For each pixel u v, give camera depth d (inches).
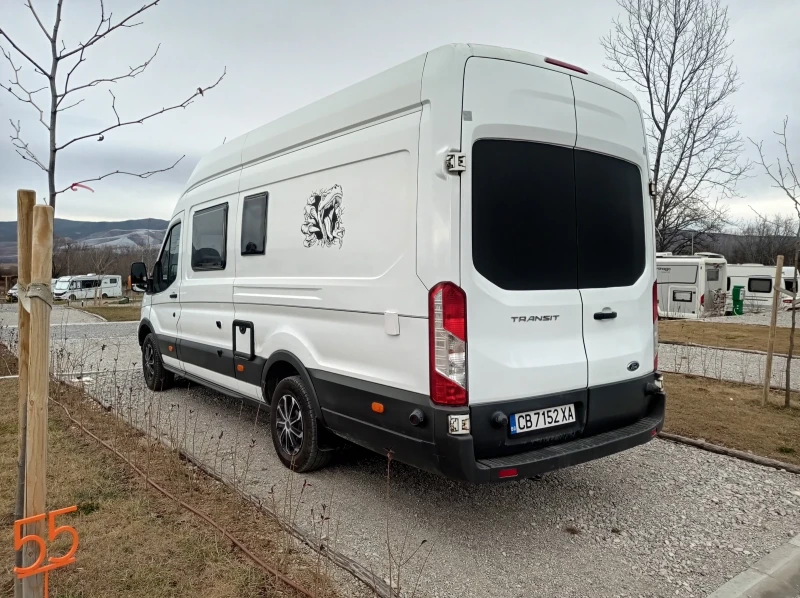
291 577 110.3
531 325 126.0
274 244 174.9
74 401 239.5
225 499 145.1
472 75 119.3
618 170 149.0
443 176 116.6
